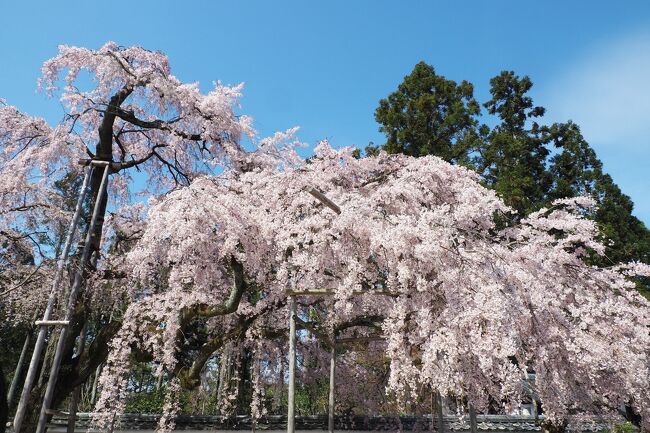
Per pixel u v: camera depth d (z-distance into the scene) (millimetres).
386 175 8969
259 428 12047
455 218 6879
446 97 20312
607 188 19469
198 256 7609
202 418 11789
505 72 21484
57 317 7129
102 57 9055
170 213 7172
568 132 20562
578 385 6750
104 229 10133
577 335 6266
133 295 8555
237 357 10344
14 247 8664
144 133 10914
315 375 11711
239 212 7617
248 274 8375
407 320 6059
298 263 7348
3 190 8305
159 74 9469
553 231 8984
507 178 18109
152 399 13109
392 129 20266
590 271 7582
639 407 6855
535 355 5984
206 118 9797
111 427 7246
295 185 8375
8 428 9383
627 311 6984
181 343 8469
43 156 8398
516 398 5160
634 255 16562
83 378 7473
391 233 6207
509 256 6625
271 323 9664
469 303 5469
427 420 11352
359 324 9047
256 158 10078
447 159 18938
